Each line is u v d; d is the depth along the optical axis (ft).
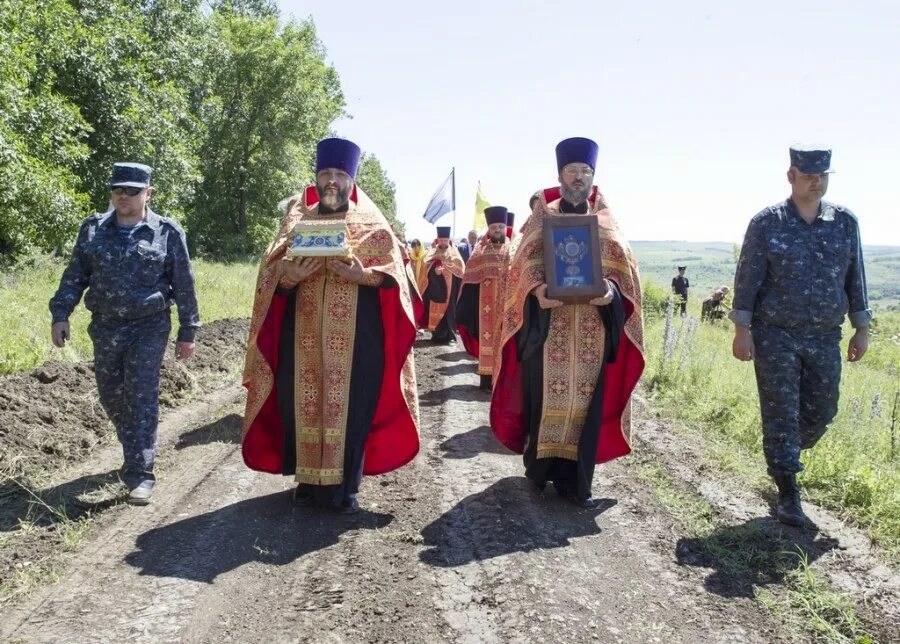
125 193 16.83
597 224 16.74
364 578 13.47
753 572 13.91
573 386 17.37
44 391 22.03
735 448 21.68
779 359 16.20
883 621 12.14
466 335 36.96
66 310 16.85
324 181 16.44
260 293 16.63
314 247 15.39
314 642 11.35
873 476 17.49
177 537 14.88
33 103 55.57
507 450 22.25
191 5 103.09
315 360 16.61
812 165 15.85
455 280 47.96
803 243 16.11
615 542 15.20
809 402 16.71
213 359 31.83
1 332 27.76
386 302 17.44
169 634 11.38
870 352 60.03
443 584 13.33
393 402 17.74
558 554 14.58
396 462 17.88
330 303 16.57
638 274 17.90
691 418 25.29
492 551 14.73
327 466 16.43
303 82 132.98
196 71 98.32
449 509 17.15
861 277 16.71
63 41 64.39
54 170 55.06
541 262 17.26
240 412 24.68
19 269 46.47
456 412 27.27
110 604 12.21
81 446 19.93
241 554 14.26
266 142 132.67
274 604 12.46
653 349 37.99
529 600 12.67
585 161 17.33
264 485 18.22
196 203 124.67
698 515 16.62
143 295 16.84
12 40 54.90
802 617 12.30
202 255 119.65
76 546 14.23
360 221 16.89
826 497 17.38
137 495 16.47
